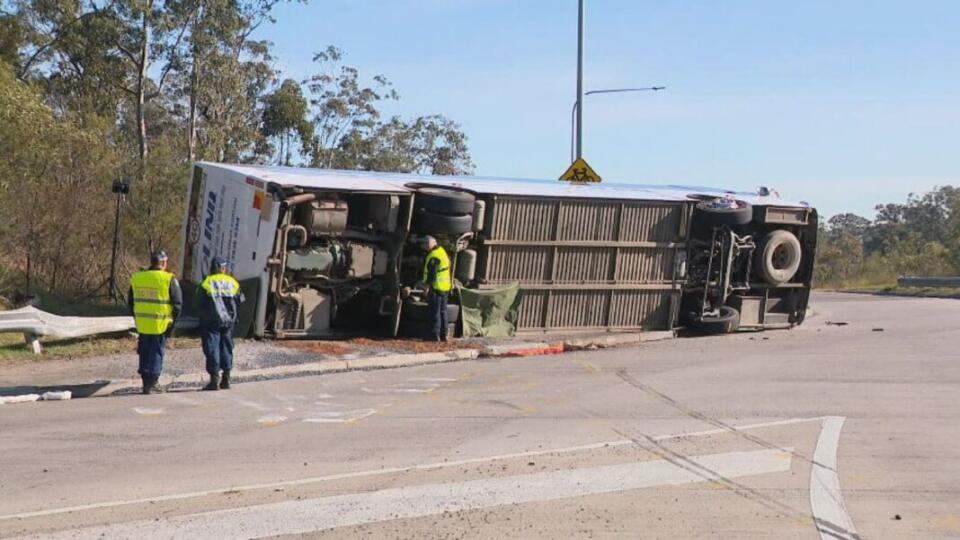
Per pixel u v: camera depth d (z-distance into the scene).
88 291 20.56
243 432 9.68
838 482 7.84
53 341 14.95
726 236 19.97
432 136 54.41
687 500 7.27
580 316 19.03
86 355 14.02
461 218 17.00
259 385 12.74
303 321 16.31
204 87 38.91
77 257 20.77
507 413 10.81
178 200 23.89
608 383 13.05
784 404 11.42
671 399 11.77
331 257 16.23
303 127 44.25
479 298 17.66
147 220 23.41
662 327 19.91
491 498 7.27
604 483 7.73
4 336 15.18
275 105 43.50
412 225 17.20
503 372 14.20
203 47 36.59
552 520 6.73
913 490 7.62
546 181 21.25
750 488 7.62
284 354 14.66
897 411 10.99
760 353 16.45
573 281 18.83
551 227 18.44
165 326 11.88
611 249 19.16
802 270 21.42
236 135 41.00
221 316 12.11
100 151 22.09
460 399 11.75
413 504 7.09
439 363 15.23
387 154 51.28
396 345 16.20
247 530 6.45
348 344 16.05
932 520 6.83
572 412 10.89
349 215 17.41
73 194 20.53
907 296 32.03
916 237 58.75
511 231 18.03
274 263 15.81
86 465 8.20
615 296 19.36
